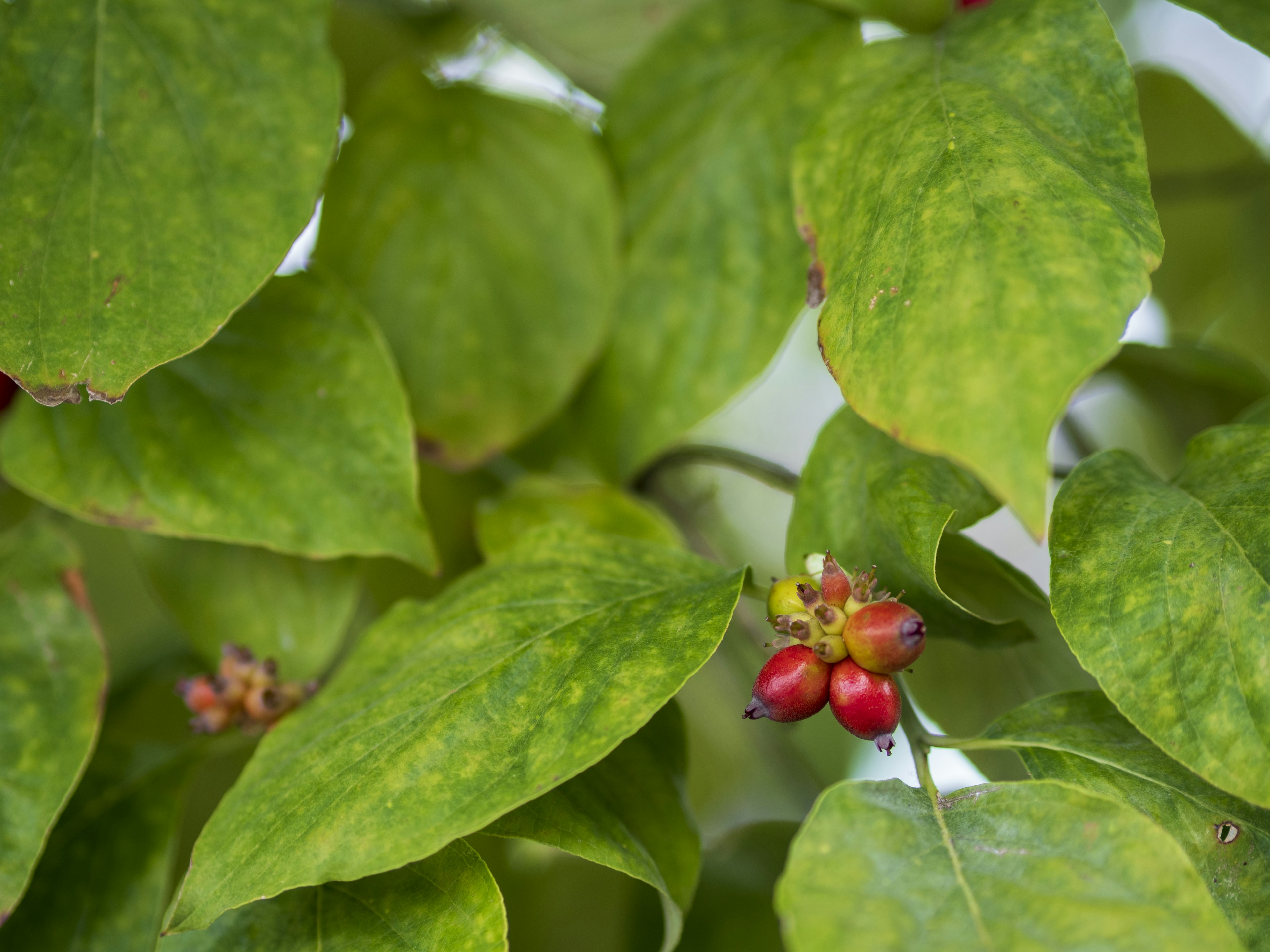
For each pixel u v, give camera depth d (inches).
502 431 16.7
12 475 15.0
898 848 12.4
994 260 12.4
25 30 14.2
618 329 16.8
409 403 16.0
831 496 14.4
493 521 16.4
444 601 14.6
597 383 16.8
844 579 13.2
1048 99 13.6
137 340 13.6
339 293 15.4
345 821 12.8
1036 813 12.5
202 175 14.1
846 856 12.2
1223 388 17.1
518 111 16.9
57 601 15.4
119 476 14.9
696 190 16.6
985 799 12.7
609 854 13.1
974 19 14.8
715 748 22.3
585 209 16.7
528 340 16.8
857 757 21.6
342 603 16.0
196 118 14.3
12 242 13.7
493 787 12.7
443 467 16.9
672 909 13.2
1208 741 12.5
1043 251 12.4
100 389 13.5
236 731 16.0
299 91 14.4
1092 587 13.0
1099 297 12.1
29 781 14.6
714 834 22.1
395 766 13.0
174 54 14.4
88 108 14.1
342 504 14.9
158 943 13.6
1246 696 12.6
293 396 15.2
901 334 12.4
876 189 13.4
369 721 13.5
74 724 14.9
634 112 16.8
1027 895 12.1
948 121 13.4
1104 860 12.2
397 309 16.7
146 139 14.1
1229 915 12.7
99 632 15.3
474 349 16.7
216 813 13.6
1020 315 12.1
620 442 16.7
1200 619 12.8
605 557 14.4
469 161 16.8
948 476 13.9
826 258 13.8
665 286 16.6
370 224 16.7
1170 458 20.3
